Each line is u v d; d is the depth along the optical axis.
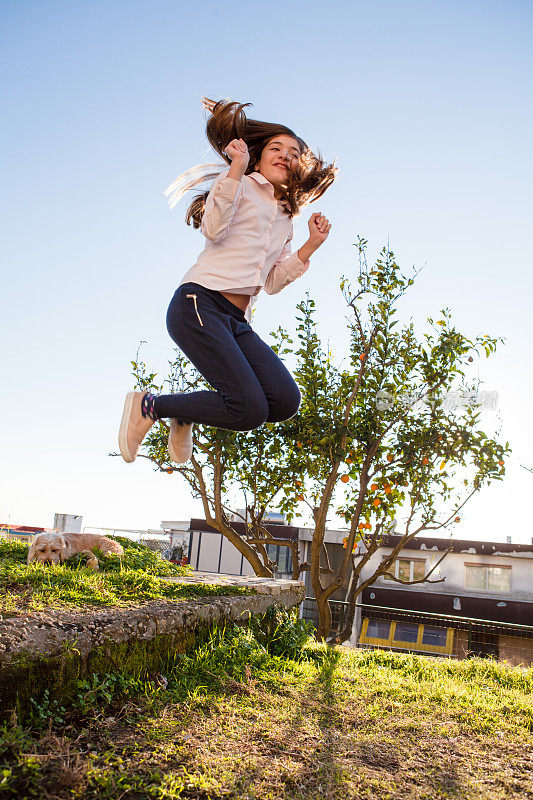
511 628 7.31
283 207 2.81
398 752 2.51
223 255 2.56
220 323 2.50
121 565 4.80
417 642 18.38
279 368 2.69
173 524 29.69
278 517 23.20
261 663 3.62
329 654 4.50
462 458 7.84
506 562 21.00
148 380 8.86
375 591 20.75
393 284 7.96
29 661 2.21
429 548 21.31
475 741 2.78
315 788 2.04
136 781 1.88
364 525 8.19
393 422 7.88
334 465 7.87
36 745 1.97
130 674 2.73
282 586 4.86
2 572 3.46
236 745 2.31
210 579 4.87
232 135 2.74
